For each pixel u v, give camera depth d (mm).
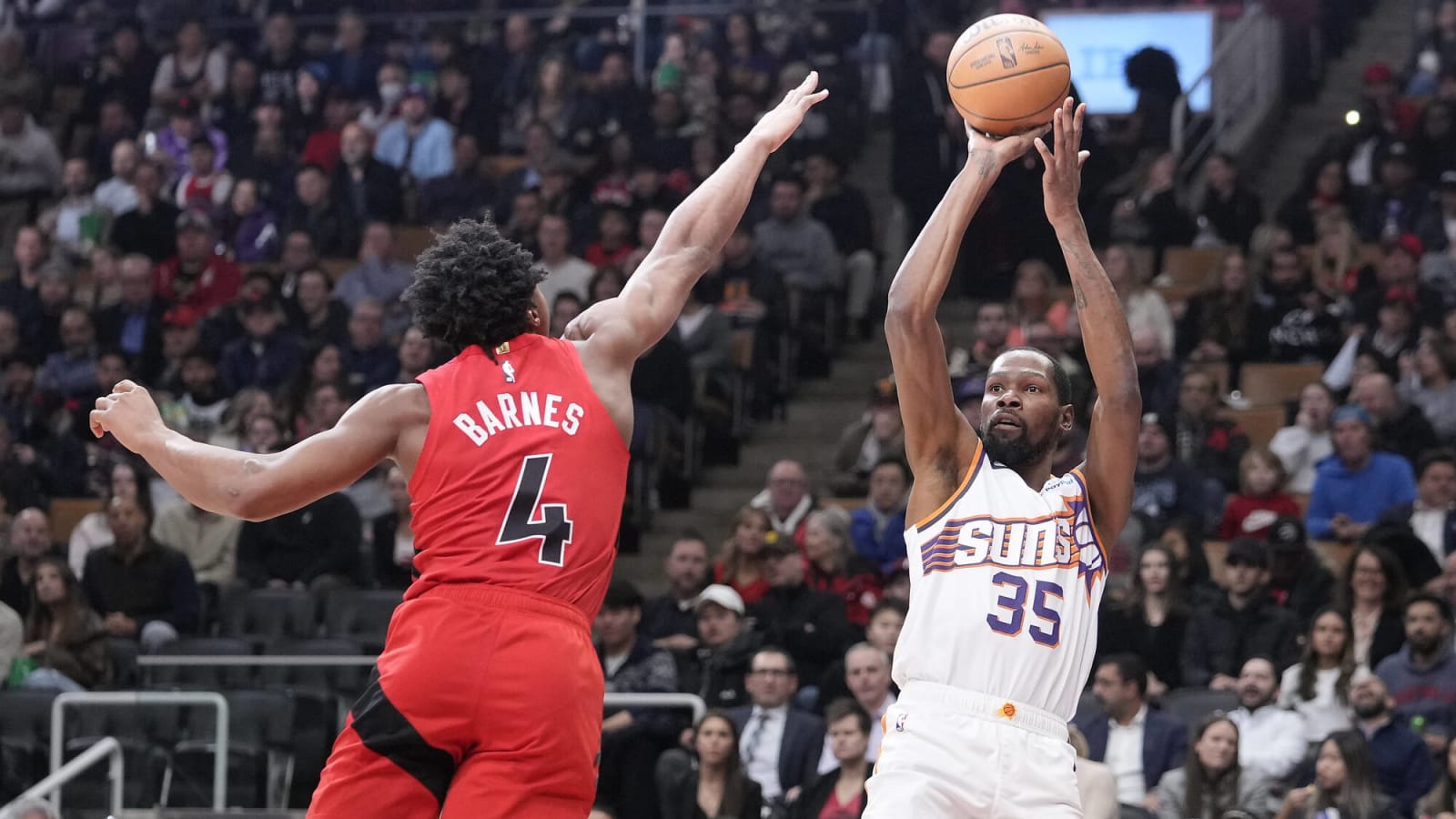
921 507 5477
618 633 12211
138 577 14062
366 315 17344
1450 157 20125
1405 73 22609
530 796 4605
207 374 17297
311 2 25422
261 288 17750
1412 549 12375
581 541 4770
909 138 20406
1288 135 23438
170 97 23422
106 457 16859
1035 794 5219
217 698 11953
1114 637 12141
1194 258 19031
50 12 26016
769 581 13312
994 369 5629
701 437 17406
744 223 18406
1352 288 17703
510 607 4656
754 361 17812
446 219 20578
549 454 4797
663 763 11055
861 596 13078
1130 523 13516
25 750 12180
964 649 5297
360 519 14812
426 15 24578
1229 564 11953
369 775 4605
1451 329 15930
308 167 20750
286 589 14109
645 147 21203
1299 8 23469
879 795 5281
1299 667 11078
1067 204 5613
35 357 18250
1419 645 10961
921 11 23734
